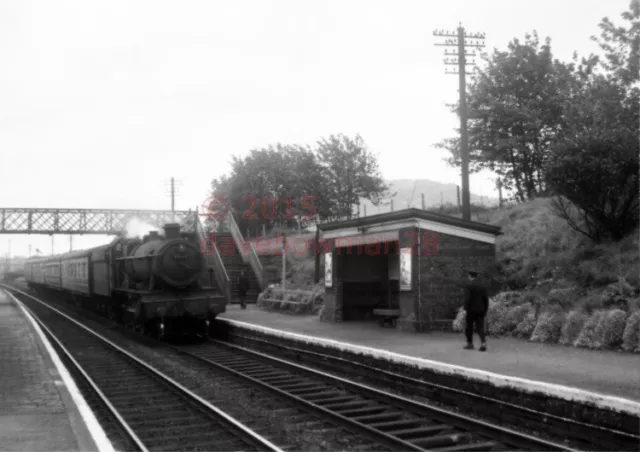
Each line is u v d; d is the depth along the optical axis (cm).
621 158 1377
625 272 1316
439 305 1477
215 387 1048
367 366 1148
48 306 3189
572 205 1673
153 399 973
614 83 1479
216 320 1912
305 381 1096
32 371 1084
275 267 2739
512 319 1344
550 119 2269
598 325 1137
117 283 2050
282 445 704
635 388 777
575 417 750
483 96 2352
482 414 862
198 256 1766
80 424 715
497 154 2330
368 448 693
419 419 812
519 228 1819
